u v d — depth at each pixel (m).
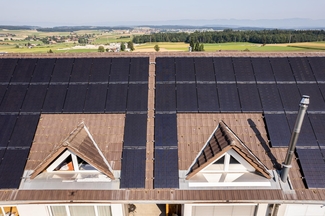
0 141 9.20
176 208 10.37
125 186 8.31
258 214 9.00
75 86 10.75
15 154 8.94
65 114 10.07
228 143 8.05
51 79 10.99
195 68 11.33
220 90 10.57
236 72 11.15
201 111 9.98
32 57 11.91
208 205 9.04
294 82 10.80
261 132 9.61
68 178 8.62
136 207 10.96
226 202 8.23
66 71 11.26
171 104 10.16
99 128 9.77
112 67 11.39
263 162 8.90
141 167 8.68
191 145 9.34
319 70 11.17
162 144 9.14
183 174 8.69
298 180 8.45
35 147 9.29
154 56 12.01
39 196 8.17
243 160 8.64
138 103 10.21
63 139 9.52
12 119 9.79
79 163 9.01
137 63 11.58
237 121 9.88
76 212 9.13
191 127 9.75
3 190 8.24
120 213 9.01
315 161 8.68
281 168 8.63
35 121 9.77
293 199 8.05
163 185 8.30
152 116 9.97
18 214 9.23
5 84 10.80
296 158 8.88
